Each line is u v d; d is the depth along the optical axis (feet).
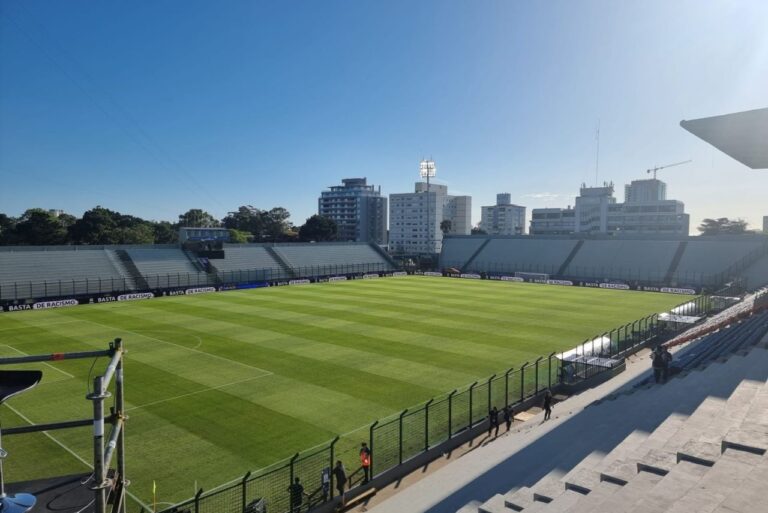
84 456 70.59
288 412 87.15
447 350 128.36
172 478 65.62
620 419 63.87
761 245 303.07
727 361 72.38
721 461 33.45
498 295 238.48
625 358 126.41
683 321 149.48
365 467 65.57
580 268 347.77
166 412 86.79
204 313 182.29
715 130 82.38
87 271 254.47
